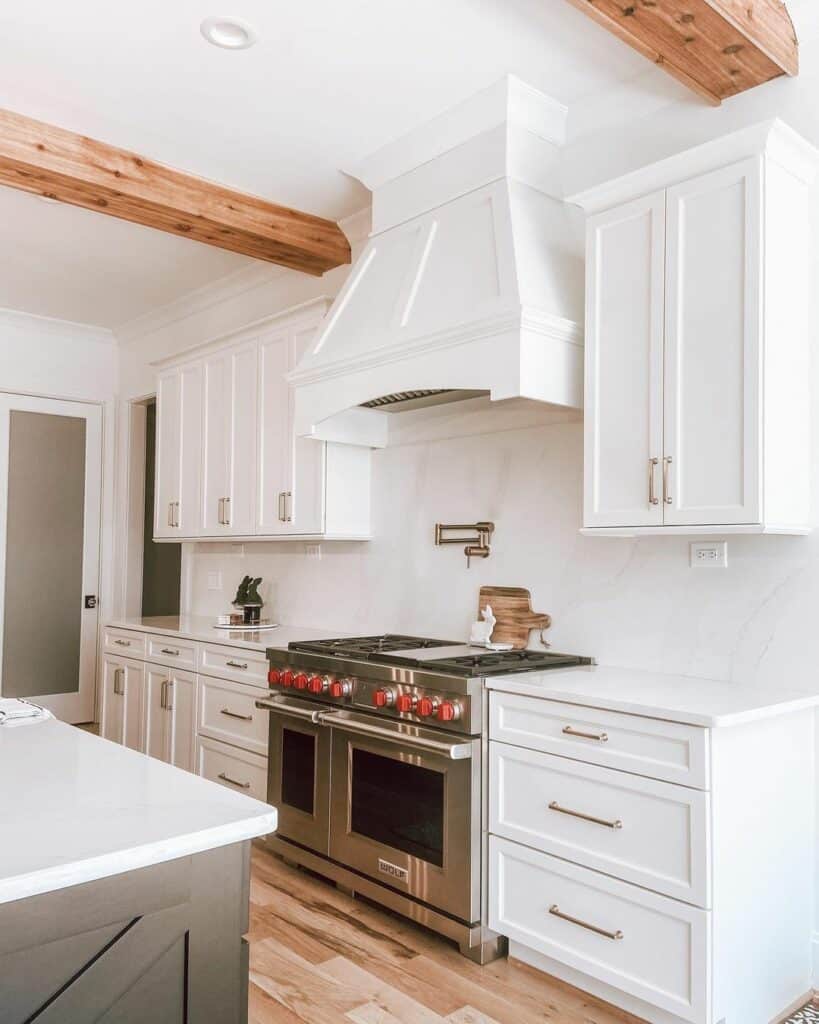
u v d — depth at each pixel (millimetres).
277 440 3969
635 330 2455
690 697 2242
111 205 3402
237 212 3625
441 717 2561
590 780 2252
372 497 3904
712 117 2660
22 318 5539
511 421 3248
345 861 2947
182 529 4656
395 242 3301
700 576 2625
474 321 2650
